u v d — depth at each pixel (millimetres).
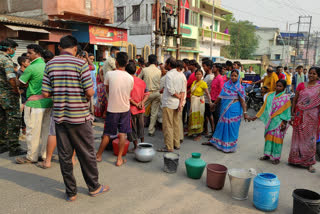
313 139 4414
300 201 2957
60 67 2959
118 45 16984
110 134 4242
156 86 6000
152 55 6074
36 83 3988
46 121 4242
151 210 3070
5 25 10328
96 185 3309
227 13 32625
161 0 20156
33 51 3906
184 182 3859
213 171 3570
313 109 4367
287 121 4676
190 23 25438
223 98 5242
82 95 3031
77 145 3094
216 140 5426
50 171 3973
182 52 24250
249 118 5027
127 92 4152
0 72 4234
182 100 5000
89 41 14938
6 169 3990
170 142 5027
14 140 4461
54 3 13898
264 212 3170
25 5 14891
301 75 12422
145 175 4023
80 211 2986
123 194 3410
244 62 32625
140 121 5129
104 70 6367
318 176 4285
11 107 4359
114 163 4430
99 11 15984
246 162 4793
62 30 13367
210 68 6324
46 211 2955
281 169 4543
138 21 21312
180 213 3045
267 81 8227
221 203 3322
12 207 3002
